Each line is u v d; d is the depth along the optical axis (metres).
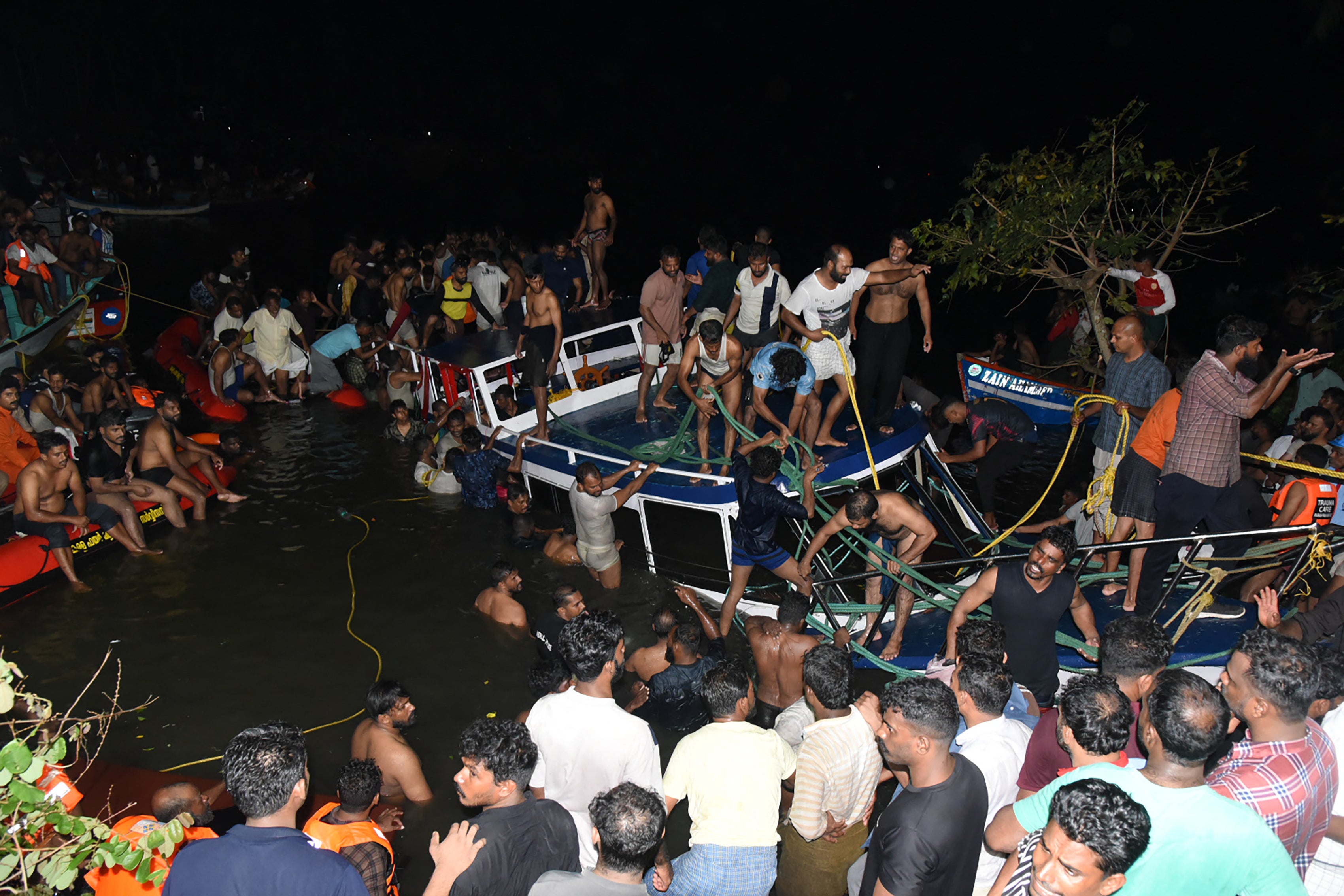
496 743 3.66
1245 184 11.87
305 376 12.99
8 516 8.88
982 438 9.31
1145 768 3.16
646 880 4.16
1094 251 11.76
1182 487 5.64
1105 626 6.29
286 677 6.91
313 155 40.06
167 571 8.43
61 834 3.29
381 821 5.39
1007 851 3.41
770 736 4.21
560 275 12.49
